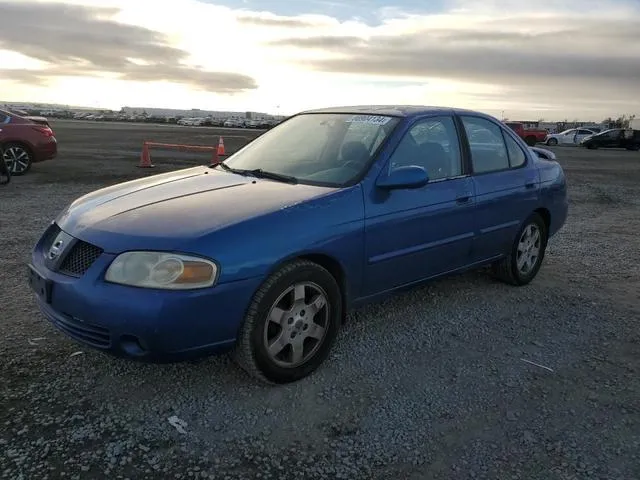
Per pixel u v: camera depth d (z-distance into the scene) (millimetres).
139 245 2936
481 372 3625
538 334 4266
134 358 2939
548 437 2949
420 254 4090
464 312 4648
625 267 6258
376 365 3662
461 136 4625
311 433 2912
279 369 3277
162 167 15352
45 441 2740
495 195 4727
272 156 4371
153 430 2875
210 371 3488
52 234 3547
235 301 2994
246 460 2684
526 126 46344
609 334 4312
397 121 4191
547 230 5582
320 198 3473
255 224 3121
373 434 2924
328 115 4676
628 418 3150
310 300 3400
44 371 3398
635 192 13289
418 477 2617
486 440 2910
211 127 70125
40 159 12945
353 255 3568
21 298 4570
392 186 3707
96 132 38000
